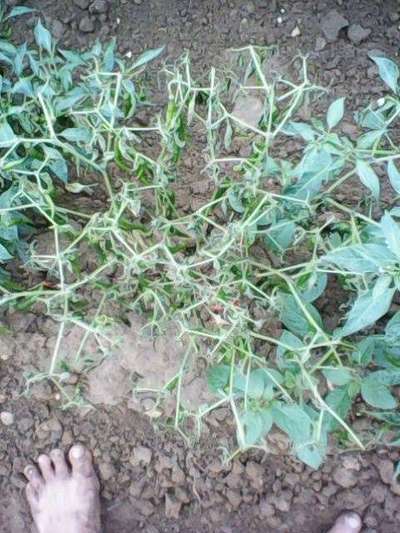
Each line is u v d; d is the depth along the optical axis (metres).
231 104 1.46
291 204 1.19
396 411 1.42
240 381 1.21
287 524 1.45
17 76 1.38
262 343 1.39
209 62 1.49
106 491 1.48
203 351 1.39
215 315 1.21
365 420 1.40
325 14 1.48
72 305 1.37
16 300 1.38
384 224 1.03
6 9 1.51
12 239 1.28
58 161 1.24
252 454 1.44
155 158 1.45
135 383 1.43
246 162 1.17
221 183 1.26
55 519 1.45
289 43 1.49
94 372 1.44
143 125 1.47
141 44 1.51
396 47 1.48
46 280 1.43
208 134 1.20
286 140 1.46
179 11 1.50
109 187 1.27
